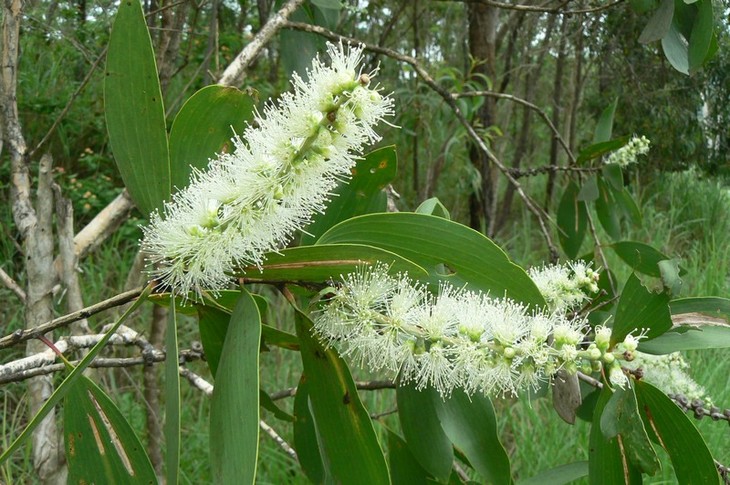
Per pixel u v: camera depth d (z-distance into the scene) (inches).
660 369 23.2
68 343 20.6
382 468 17.5
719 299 19.1
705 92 88.6
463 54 83.5
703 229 87.9
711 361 48.2
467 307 18.1
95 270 52.7
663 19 23.6
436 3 84.8
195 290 17.0
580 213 35.9
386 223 17.4
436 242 17.5
